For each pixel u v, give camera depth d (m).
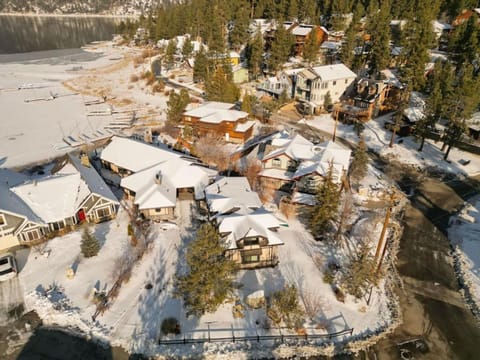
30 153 58.62
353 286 30.88
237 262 33.53
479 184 50.62
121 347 26.91
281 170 48.12
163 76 105.69
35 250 35.84
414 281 33.53
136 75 108.31
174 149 56.75
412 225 41.53
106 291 31.27
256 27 118.19
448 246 38.25
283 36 88.44
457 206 45.47
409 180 51.56
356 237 38.44
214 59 95.00
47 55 143.62
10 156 57.47
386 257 36.16
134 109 81.06
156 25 148.38
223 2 131.62
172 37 141.88
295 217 41.62
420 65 69.31
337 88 77.06
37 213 37.00
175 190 42.97
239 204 36.53
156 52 135.38
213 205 36.88
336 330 28.30
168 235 38.31
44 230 37.12
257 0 142.25
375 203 45.16
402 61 82.50
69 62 130.62
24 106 82.62
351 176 49.44
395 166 55.53
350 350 26.95
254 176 47.41
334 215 39.97
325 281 32.38
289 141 50.94
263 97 81.62
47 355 26.30
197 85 95.44
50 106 83.06
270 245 32.94
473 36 73.88
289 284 32.16
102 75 112.00
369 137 63.66
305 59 94.00
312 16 119.19
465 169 54.22
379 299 31.34
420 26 84.69
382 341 27.72
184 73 106.56
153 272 33.41
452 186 50.12
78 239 37.50
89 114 77.44
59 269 33.56
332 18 115.56
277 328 28.31
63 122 73.12
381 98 71.88
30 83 101.25
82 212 39.78
